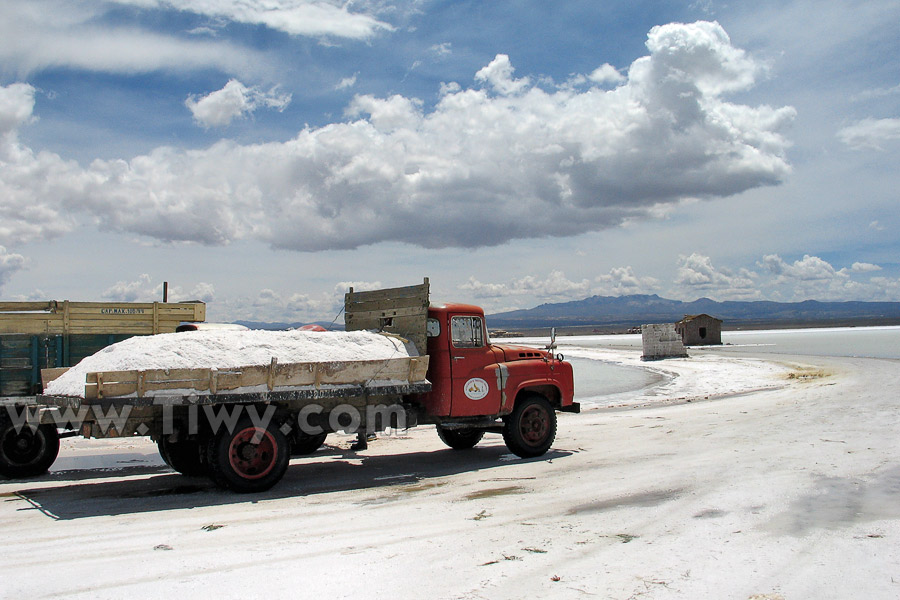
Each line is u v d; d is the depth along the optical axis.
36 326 10.24
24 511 7.60
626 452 11.12
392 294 10.92
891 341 78.19
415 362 9.69
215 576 5.02
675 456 10.36
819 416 14.28
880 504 6.72
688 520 6.41
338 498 8.15
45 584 4.88
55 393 8.41
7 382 9.84
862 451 9.77
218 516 7.20
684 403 20.39
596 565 5.12
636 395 23.84
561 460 10.70
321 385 8.93
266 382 8.52
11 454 9.89
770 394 21.19
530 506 7.32
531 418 11.28
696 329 71.56
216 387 8.14
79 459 11.91
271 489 8.80
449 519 6.81
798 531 5.86
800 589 4.50
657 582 4.70
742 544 5.54
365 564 5.26
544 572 4.98
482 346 10.98
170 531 6.51
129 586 4.81
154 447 13.36
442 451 12.38
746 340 92.69
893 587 4.50
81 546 5.96
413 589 4.67
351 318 11.84
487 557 5.39
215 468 8.42
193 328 10.82
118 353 8.38
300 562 5.35
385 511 7.31
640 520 6.48
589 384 29.84
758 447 10.68
